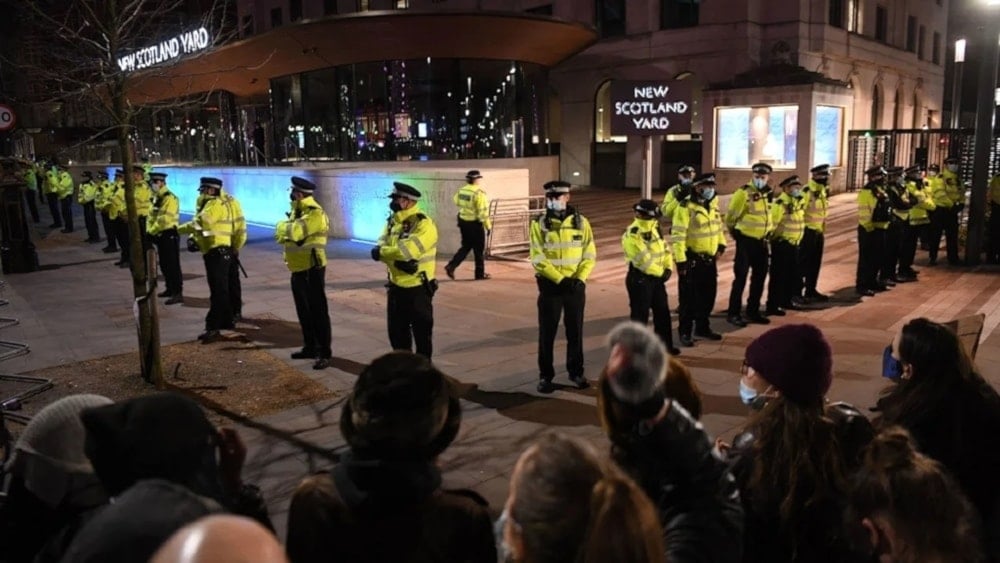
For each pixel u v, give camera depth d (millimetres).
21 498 2115
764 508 2461
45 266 16266
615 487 1619
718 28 28859
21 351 8352
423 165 23344
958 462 2965
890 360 3881
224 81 30219
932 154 27922
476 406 6891
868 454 2199
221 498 1930
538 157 26172
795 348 2467
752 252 9695
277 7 41000
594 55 32531
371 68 25609
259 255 16828
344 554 1921
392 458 1940
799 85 24422
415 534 1938
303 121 28031
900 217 12094
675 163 30734
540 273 7184
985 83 13523
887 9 34875
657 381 2092
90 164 34969
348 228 18875
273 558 1104
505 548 1754
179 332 9883
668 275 8211
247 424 6477
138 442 1777
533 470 1678
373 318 10617
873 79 34094
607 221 21109
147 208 15266
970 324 5125
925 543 1956
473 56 24906
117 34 7527
